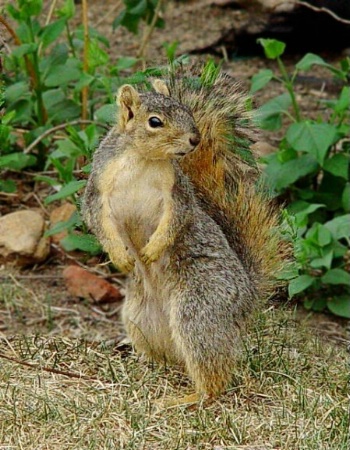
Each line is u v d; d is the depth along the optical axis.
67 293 12.19
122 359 10.18
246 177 10.21
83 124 13.69
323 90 16.78
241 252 9.81
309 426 8.83
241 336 9.53
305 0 17.22
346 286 12.08
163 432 8.70
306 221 11.61
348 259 12.64
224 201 9.83
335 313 11.78
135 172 8.98
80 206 10.62
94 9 18.78
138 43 17.81
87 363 10.02
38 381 9.49
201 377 9.28
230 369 9.35
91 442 8.41
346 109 12.97
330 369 10.18
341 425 8.84
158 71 10.83
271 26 17.66
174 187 9.03
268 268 9.95
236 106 10.11
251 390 9.59
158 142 8.76
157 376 9.75
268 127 12.97
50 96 13.91
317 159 12.12
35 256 12.51
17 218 12.70
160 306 9.55
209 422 8.82
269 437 8.69
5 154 13.22
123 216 9.22
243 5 17.97
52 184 12.63
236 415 9.05
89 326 11.56
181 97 9.97
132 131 8.85
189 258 9.27
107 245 9.10
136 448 8.39
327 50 17.95
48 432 8.58
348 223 11.65
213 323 9.20
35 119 14.09
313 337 11.11
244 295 9.42
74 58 13.61
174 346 9.63
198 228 9.32
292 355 10.34
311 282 11.32
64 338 10.68
